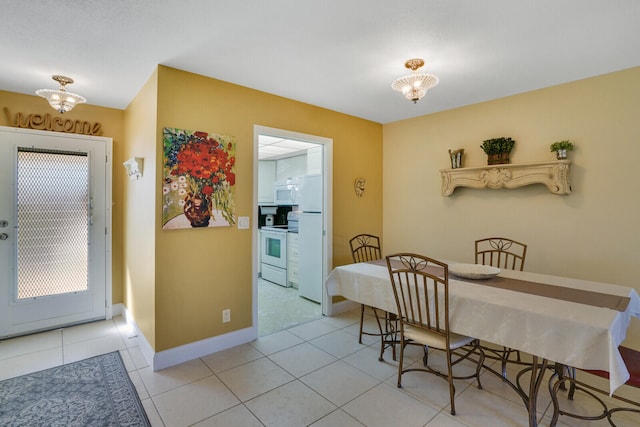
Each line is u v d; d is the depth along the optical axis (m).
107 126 3.41
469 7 1.70
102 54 2.22
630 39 2.03
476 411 1.92
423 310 2.12
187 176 2.49
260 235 5.52
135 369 2.38
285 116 3.13
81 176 3.28
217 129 2.66
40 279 3.09
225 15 1.77
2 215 2.91
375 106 3.44
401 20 1.83
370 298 2.47
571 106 2.73
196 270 2.56
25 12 1.72
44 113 3.08
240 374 2.33
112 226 3.45
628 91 2.46
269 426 1.79
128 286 3.23
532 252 2.96
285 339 2.96
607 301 1.77
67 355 2.60
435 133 3.66
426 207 3.77
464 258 3.44
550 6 1.69
